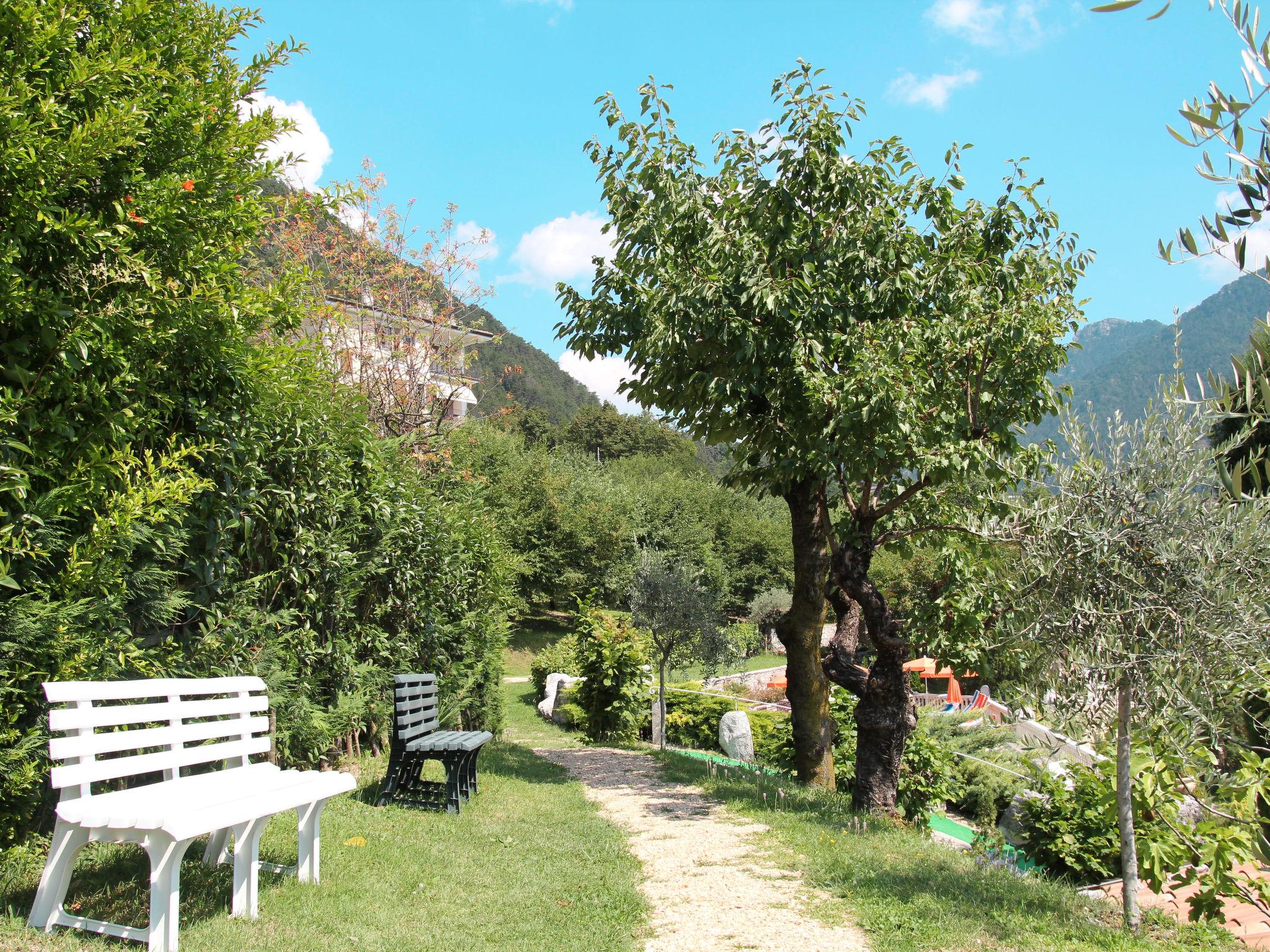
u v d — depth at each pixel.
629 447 79.88
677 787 8.73
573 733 15.20
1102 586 4.38
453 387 14.80
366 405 6.93
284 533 6.02
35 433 3.66
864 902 4.66
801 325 8.17
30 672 3.65
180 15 4.52
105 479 3.89
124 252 3.70
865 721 8.23
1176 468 4.20
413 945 3.67
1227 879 4.93
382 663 8.04
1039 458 5.76
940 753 9.88
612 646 13.38
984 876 5.36
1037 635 4.54
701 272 8.30
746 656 34.38
